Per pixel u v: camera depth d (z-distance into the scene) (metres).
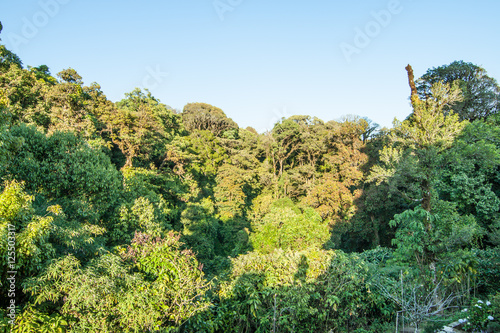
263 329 6.39
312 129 38.09
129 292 5.06
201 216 24.84
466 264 7.86
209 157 37.44
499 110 22.44
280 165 39.53
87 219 9.25
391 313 7.39
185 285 5.84
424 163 9.30
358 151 28.64
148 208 12.03
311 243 9.72
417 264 8.48
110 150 25.44
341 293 7.20
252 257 7.50
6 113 8.64
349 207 24.78
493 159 13.58
